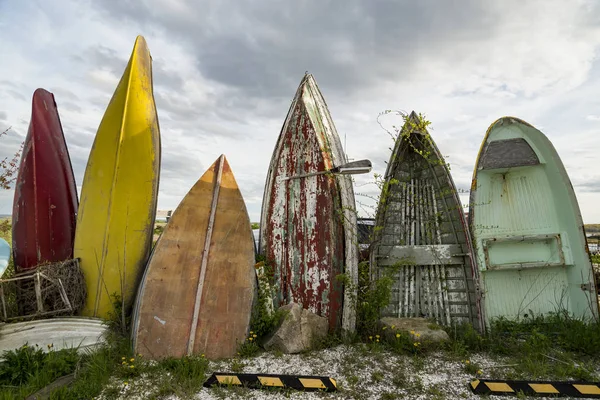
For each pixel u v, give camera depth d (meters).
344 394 3.43
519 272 5.70
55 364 3.77
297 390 3.47
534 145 5.62
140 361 3.96
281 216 5.68
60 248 5.66
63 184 5.91
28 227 5.41
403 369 3.90
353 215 5.35
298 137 5.84
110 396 3.31
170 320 4.34
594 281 5.24
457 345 4.33
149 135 5.41
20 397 3.21
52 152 5.84
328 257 5.19
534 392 3.42
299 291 5.29
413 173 5.82
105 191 5.32
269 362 4.06
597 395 3.39
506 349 4.32
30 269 5.11
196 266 4.66
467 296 5.17
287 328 4.35
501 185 5.89
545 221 5.71
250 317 4.53
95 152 5.43
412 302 5.37
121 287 5.20
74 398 3.21
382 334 4.67
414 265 5.45
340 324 4.90
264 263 5.45
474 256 5.01
